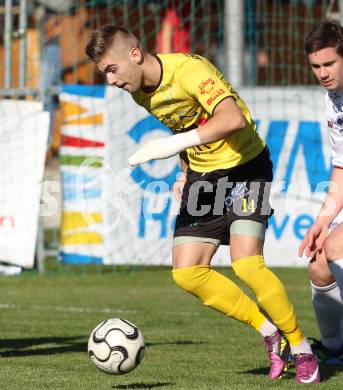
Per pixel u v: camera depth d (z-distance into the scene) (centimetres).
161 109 1344
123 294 2634
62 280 2961
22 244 2931
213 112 1262
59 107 3175
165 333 1919
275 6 3831
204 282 1359
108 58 1289
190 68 1295
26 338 1841
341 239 1367
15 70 4038
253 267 1328
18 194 2911
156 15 3903
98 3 3900
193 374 1438
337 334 1541
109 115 2958
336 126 1395
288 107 2988
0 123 2906
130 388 1313
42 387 1323
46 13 3944
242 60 3266
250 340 1823
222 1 4219
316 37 1249
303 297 2509
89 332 1927
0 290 2730
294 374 1431
